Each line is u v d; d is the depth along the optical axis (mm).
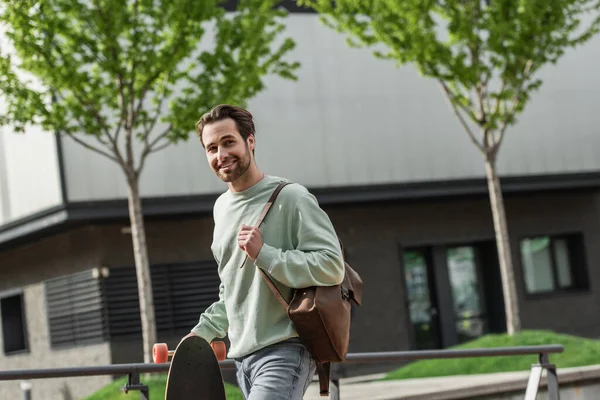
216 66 13562
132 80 13344
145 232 18188
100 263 17844
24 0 12141
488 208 21500
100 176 17359
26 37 12406
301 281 3695
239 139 3861
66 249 18562
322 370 3938
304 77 19453
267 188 3918
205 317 4211
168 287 18234
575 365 13273
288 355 3797
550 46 15328
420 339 20734
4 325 20750
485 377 11523
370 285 20156
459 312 21219
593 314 22312
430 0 14859
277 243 3836
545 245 22375
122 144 17469
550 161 21453
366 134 19828
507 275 16094
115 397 12031
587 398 11195
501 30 14922
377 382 13133
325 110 19562
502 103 18203
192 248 18531
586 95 21969
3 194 18781
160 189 17734
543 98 21594
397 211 20641
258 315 3822
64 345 18844
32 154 17828
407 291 20656
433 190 20141
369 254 20219
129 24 12867
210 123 3869
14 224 18188
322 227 3836
